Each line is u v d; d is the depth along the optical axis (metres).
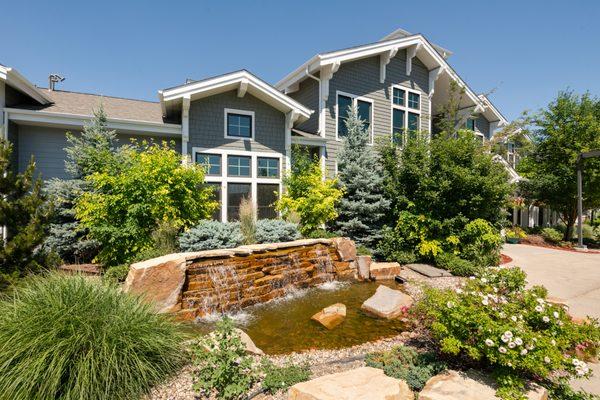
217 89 9.24
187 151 9.21
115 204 7.09
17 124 8.34
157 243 6.86
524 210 19.92
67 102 9.75
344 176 10.30
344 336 4.74
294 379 3.05
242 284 6.15
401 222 9.30
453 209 9.09
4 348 2.57
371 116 12.76
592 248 13.65
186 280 5.43
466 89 14.39
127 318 3.14
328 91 11.58
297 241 7.82
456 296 3.35
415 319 4.00
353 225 9.55
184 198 7.73
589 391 2.97
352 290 7.29
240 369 3.09
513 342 2.53
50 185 7.77
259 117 10.29
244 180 10.07
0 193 4.64
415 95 14.20
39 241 4.62
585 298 6.12
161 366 3.06
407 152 9.99
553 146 14.84
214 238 6.96
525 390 2.62
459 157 9.05
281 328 5.08
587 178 13.80
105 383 2.62
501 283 3.65
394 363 3.27
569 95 15.03
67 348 2.63
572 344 3.40
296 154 10.73
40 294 3.16
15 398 2.38
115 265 7.03
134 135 9.53
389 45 12.43
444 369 3.09
